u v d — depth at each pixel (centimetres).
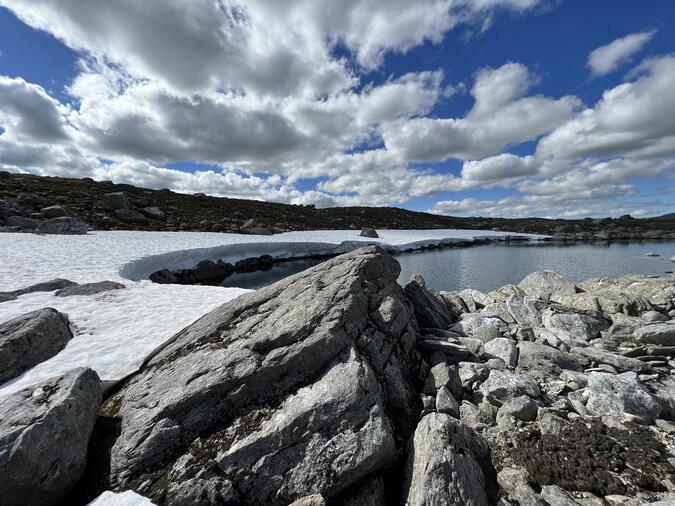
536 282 1222
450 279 2512
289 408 470
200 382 525
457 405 542
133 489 412
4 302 997
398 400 522
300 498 377
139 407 527
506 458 438
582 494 370
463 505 351
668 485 361
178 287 1295
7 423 404
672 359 646
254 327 640
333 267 786
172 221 4941
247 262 3350
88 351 722
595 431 450
